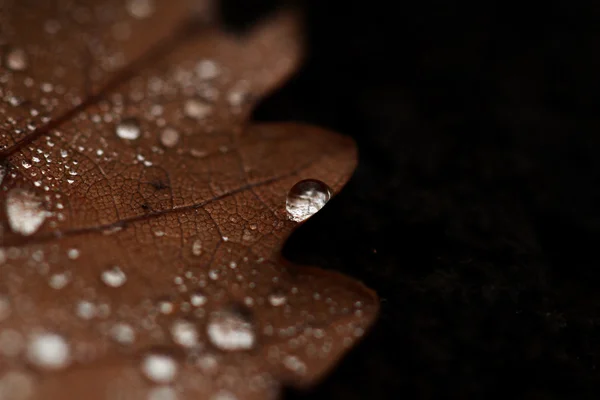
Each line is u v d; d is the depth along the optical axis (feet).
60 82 0.35
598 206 0.34
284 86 0.37
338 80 0.37
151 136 0.34
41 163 0.32
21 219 0.31
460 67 0.39
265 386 0.30
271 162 0.34
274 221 0.32
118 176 0.33
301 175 0.33
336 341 0.31
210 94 0.36
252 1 0.39
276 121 0.35
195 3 0.39
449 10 0.41
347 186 0.33
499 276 0.32
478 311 0.31
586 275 0.33
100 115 0.34
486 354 0.31
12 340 0.30
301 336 0.31
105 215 0.32
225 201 0.33
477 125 0.36
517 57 0.39
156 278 0.31
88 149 0.33
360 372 0.30
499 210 0.34
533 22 0.41
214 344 0.30
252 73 0.37
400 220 0.33
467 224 0.33
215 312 0.31
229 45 0.38
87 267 0.31
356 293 0.31
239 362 0.30
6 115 0.33
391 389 0.30
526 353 0.31
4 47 0.36
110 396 0.30
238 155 0.34
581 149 0.36
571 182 0.35
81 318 0.30
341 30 0.39
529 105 0.37
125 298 0.31
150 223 0.32
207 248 0.32
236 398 0.30
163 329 0.30
